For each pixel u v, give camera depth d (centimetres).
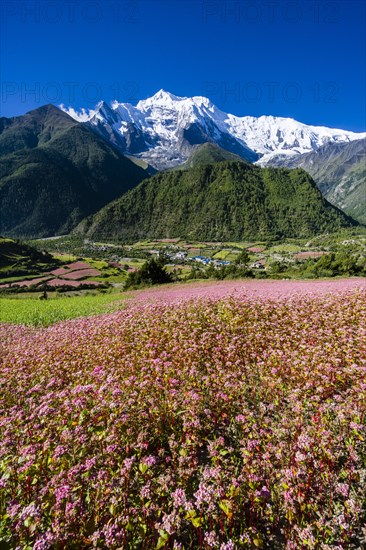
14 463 498
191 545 396
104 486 429
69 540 371
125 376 838
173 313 1488
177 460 518
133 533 388
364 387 659
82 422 586
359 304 1422
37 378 912
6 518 400
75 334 1385
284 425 570
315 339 1022
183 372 817
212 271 6988
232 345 958
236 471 473
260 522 423
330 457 476
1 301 4784
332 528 393
